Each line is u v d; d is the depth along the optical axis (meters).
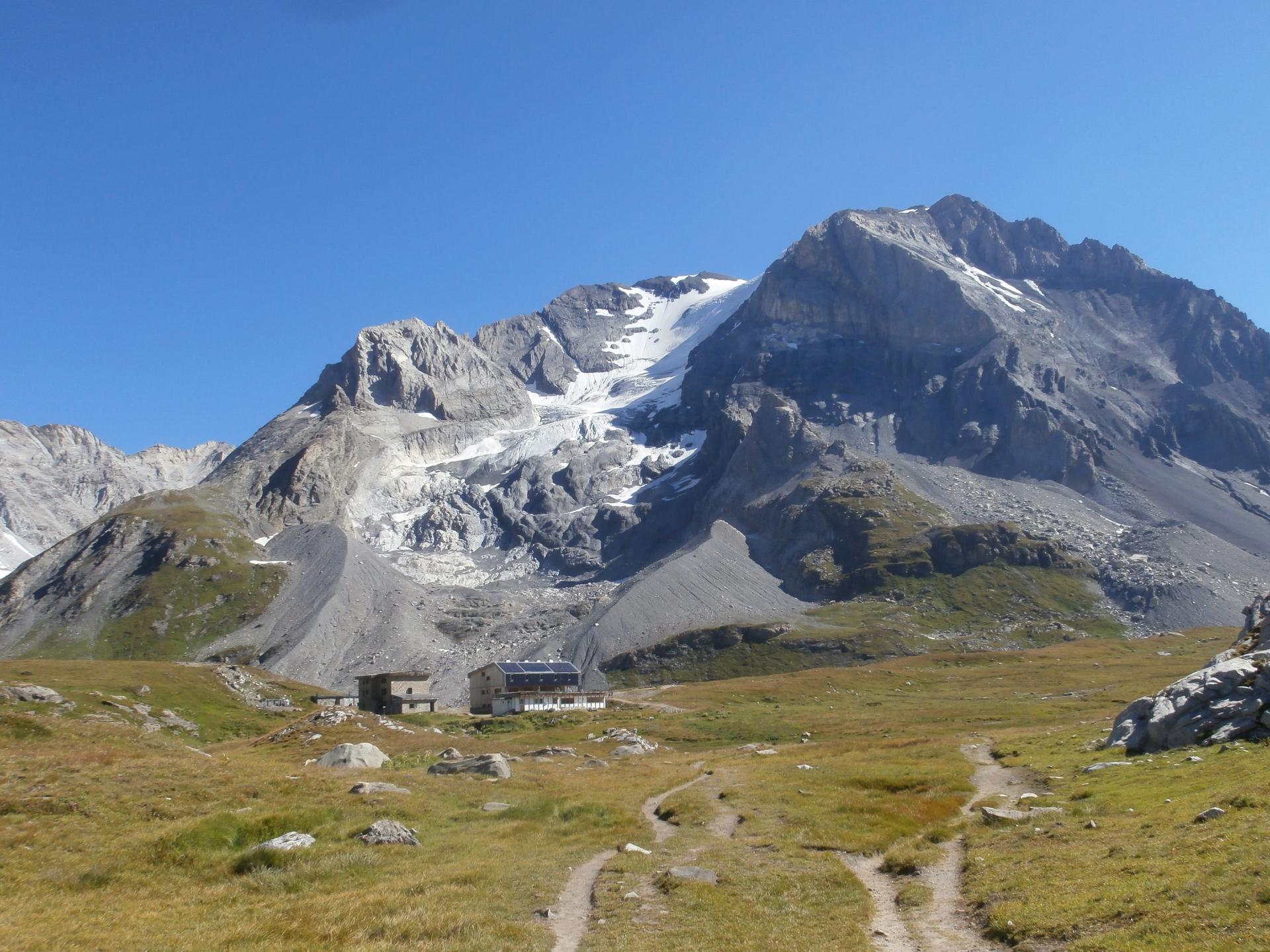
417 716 167.25
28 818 47.69
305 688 190.62
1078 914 32.88
